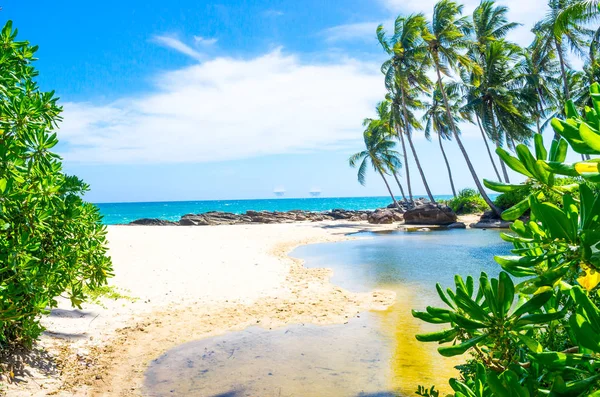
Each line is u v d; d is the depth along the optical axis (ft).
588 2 62.59
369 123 138.10
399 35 110.83
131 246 54.80
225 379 18.45
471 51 111.04
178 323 26.12
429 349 21.67
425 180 115.65
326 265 49.32
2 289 12.72
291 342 23.12
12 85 14.23
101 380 17.84
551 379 4.00
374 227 105.29
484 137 127.13
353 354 21.22
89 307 26.71
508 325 4.38
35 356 18.21
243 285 36.88
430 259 51.37
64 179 18.15
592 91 3.67
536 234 4.37
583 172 3.58
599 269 3.67
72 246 18.92
